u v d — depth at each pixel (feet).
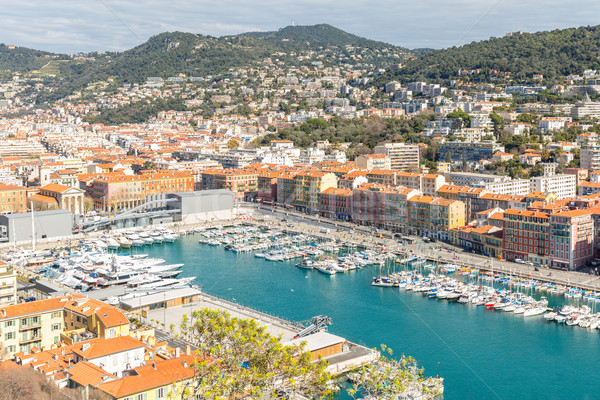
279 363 409.49
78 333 596.29
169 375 461.78
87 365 478.18
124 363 513.86
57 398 445.37
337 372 632.38
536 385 621.72
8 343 604.08
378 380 535.19
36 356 517.14
